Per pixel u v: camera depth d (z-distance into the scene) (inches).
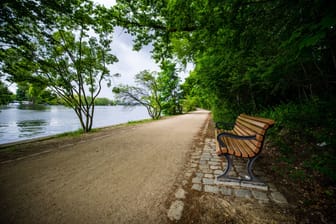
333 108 122.4
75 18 209.0
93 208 69.3
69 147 182.1
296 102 193.3
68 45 292.0
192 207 68.6
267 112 211.0
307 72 139.0
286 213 62.9
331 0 52.4
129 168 115.7
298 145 124.6
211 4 94.0
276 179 92.2
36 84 276.8
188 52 190.2
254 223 58.3
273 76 126.0
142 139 221.9
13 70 223.9
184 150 163.5
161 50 212.4
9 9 152.9
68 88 303.3
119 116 1094.4
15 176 104.0
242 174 100.5
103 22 195.5
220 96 299.3
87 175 104.3
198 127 346.3
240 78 199.3
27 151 166.4
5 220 62.1
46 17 179.8
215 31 112.2
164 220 61.1
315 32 56.8
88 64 312.7
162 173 105.8
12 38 173.8
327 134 111.5
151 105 760.3
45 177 101.9
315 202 68.5
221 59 154.1
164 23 180.4
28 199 77.0
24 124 557.3
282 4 71.7
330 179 81.4
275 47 117.7
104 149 171.2
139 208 68.7
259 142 85.3
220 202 71.6
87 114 319.0
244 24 93.1
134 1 168.1
